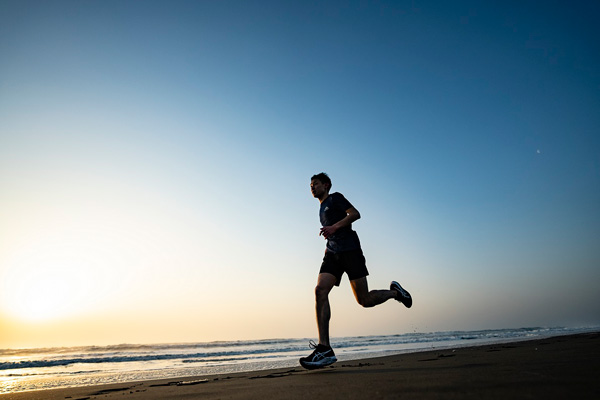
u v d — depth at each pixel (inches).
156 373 280.4
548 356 132.5
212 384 138.8
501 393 61.7
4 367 486.0
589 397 53.9
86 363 525.0
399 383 84.4
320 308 139.7
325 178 153.2
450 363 136.3
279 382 116.1
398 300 154.4
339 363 199.5
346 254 140.9
